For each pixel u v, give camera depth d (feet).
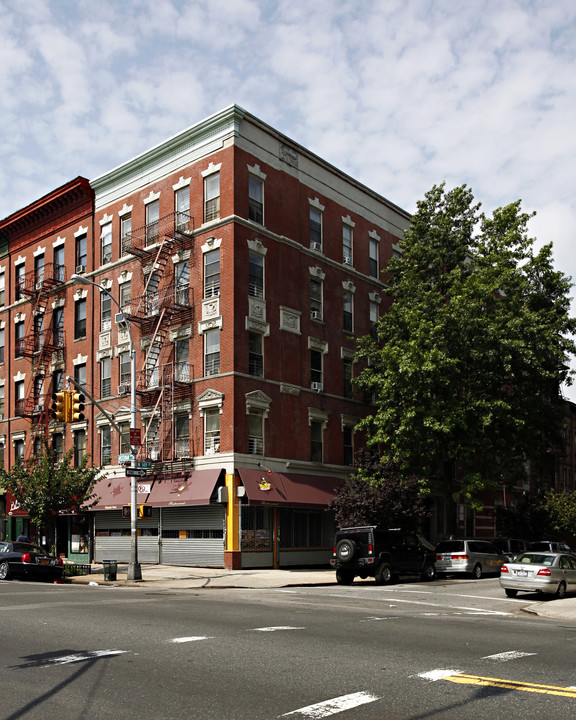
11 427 150.71
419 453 113.70
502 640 39.86
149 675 29.22
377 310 142.41
